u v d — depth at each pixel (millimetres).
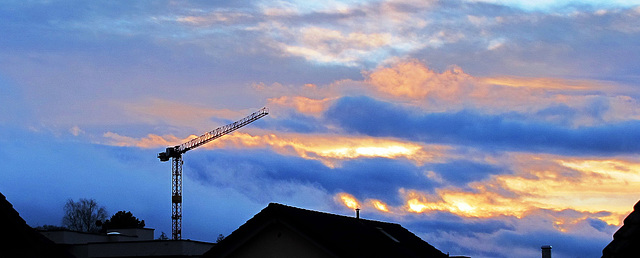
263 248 25156
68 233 62156
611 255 14273
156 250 60344
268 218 24812
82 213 136000
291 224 24469
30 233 22422
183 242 60531
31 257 22453
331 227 26125
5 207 21469
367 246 26609
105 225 136500
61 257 23578
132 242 61000
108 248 61406
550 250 41656
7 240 21828
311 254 24422
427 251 33406
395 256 27922
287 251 24750
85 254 61438
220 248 25266
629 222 14297
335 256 23891
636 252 14156
